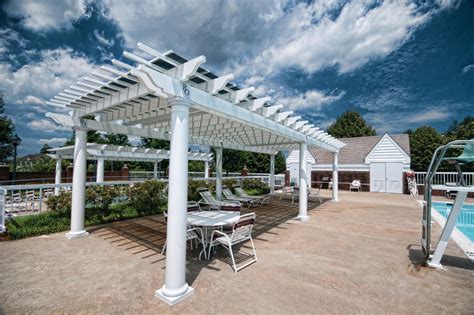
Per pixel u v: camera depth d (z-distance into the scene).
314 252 4.64
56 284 3.31
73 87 4.17
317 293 3.14
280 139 9.24
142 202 8.21
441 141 23.84
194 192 10.63
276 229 6.35
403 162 16.66
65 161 18.91
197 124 6.48
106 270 3.75
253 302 2.91
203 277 3.55
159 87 2.84
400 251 4.73
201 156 14.91
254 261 4.15
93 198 6.78
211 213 5.44
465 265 4.09
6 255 4.34
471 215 9.41
